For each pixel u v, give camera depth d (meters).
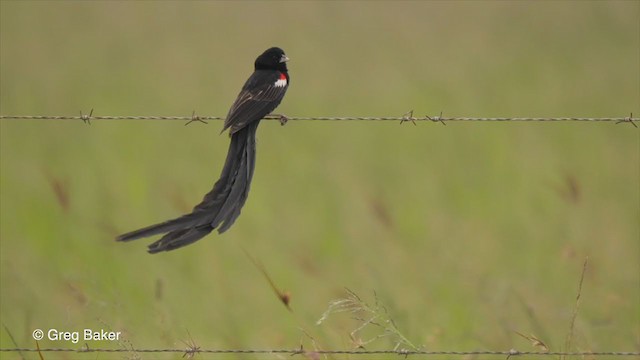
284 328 11.38
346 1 30.38
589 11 27.97
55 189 13.42
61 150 18.67
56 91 22.92
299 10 29.69
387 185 16.47
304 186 16.38
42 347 10.57
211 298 12.16
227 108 21.56
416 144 18.78
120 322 10.05
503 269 12.86
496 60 24.64
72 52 26.12
